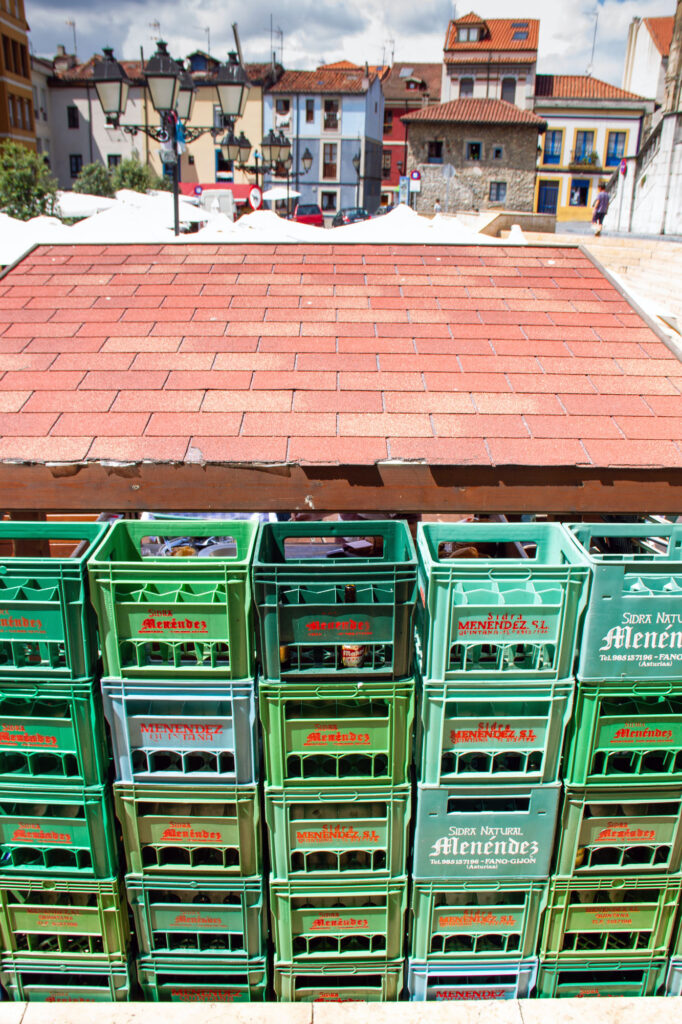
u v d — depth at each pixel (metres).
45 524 2.73
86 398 3.31
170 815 2.60
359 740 2.51
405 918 2.81
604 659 2.46
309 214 36.25
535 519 4.93
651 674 2.49
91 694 2.44
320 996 2.85
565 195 50.12
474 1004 2.76
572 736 2.56
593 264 4.54
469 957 2.81
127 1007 2.71
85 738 2.50
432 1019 2.69
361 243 4.75
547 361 3.62
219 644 2.72
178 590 2.37
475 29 50.66
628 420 3.25
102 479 2.99
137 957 2.80
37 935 2.85
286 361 3.55
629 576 2.44
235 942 2.84
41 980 2.84
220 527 2.75
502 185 39.09
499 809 2.71
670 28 50.47
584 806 2.64
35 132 44.78
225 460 2.97
